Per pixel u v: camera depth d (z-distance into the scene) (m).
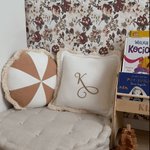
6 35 1.43
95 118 1.29
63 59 1.57
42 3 1.64
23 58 1.43
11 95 1.40
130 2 1.36
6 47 1.44
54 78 1.56
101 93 1.33
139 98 1.08
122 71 1.22
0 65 1.38
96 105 1.32
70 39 1.62
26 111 1.42
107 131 1.09
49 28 1.68
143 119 1.49
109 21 1.45
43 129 1.12
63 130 1.10
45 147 0.93
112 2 1.41
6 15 1.41
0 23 1.36
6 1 1.40
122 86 1.13
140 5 1.33
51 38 1.69
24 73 1.39
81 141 0.99
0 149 1.00
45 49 1.74
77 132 1.08
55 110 1.46
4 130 1.11
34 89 1.42
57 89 1.56
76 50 1.62
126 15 1.39
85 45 1.58
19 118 1.27
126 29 1.41
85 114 1.37
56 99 1.48
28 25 1.75
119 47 1.46
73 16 1.56
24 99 1.41
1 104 1.43
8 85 1.39
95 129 1.12
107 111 1.32
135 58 1.20
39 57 1.51
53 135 1.04
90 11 1.49
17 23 1.56
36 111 1.43
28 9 1.71
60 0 1.57
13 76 1.37
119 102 1.13
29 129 1.12
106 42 1.50
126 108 1.12
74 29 1.58
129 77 1.12
